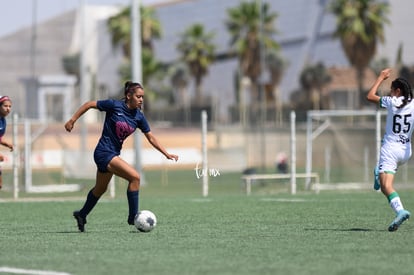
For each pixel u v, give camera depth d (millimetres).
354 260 15992
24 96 140250
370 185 48188
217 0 155250
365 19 106000
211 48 139875
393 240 19000
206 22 158000
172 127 108688
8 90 156250
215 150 63250
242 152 63344
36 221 26078
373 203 31484
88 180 56906
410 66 117812
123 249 17938
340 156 56750
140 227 21281
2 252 17719
